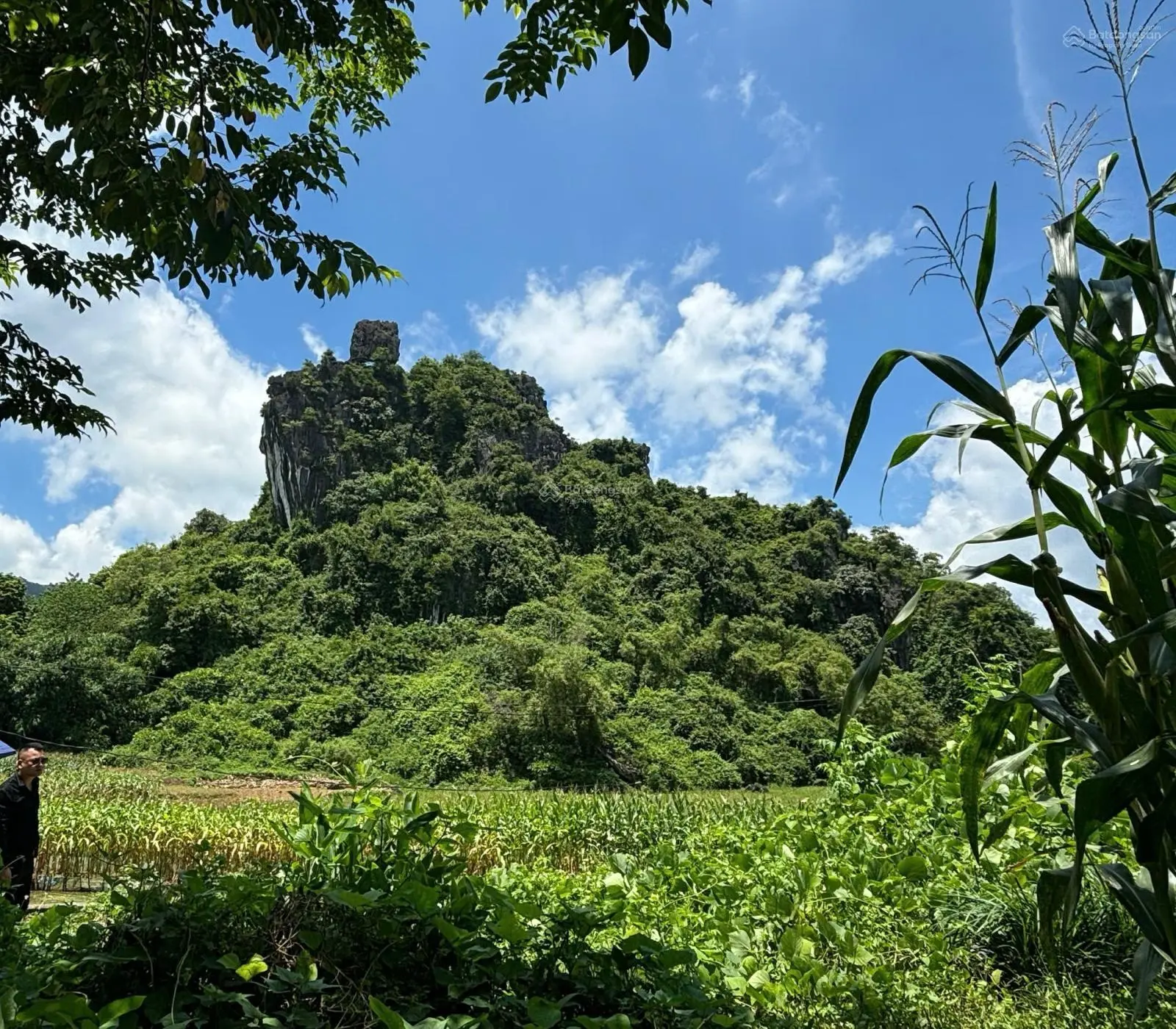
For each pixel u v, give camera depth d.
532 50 3.91
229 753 35.81
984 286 2.54
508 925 2.61
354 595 50.94
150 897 2.58
